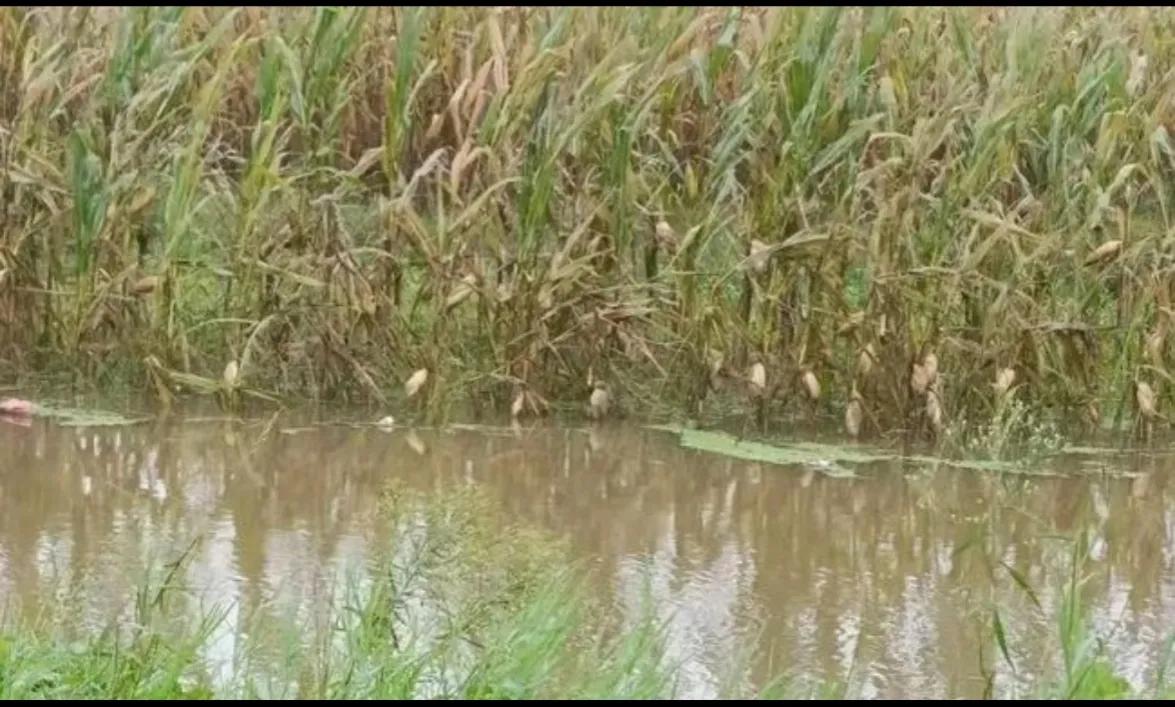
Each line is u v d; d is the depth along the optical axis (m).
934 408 14.55
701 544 12.25
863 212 15.52
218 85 15.27
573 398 15.57
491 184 15.58
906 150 15.07
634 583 11.34
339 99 16.52
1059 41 17.78
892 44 16.64
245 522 12.37
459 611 9.69
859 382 14.90
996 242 15.09
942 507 13.23
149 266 16.16
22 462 13.63
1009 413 14.69
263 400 15.38
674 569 11.68
